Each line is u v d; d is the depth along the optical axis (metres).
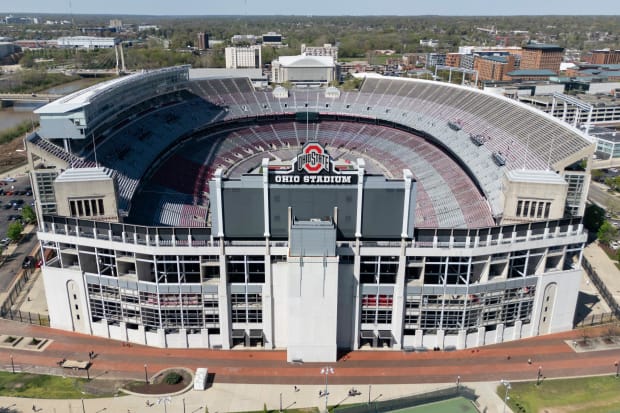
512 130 158.62
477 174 148.50
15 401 85.81
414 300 97.81
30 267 132.88
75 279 101.06
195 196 157.25
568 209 126.50
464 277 98.75
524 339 104.25
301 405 85.75
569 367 95.75
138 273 97.00
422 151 186.75
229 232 94.50
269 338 99.44
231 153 193.00
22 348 99.62
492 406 85.88
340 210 94.38
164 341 100.12
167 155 174.75
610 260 140.00
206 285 96.19
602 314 113.06
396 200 93.50
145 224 131.12
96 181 102.19
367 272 98.12
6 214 175.12
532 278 100.00
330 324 93.69
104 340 102.88
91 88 152.12
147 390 88.62
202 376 89.19
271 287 95.56
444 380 92.00
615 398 87.69
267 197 92.75
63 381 90.88
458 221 136.75
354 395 88.00
